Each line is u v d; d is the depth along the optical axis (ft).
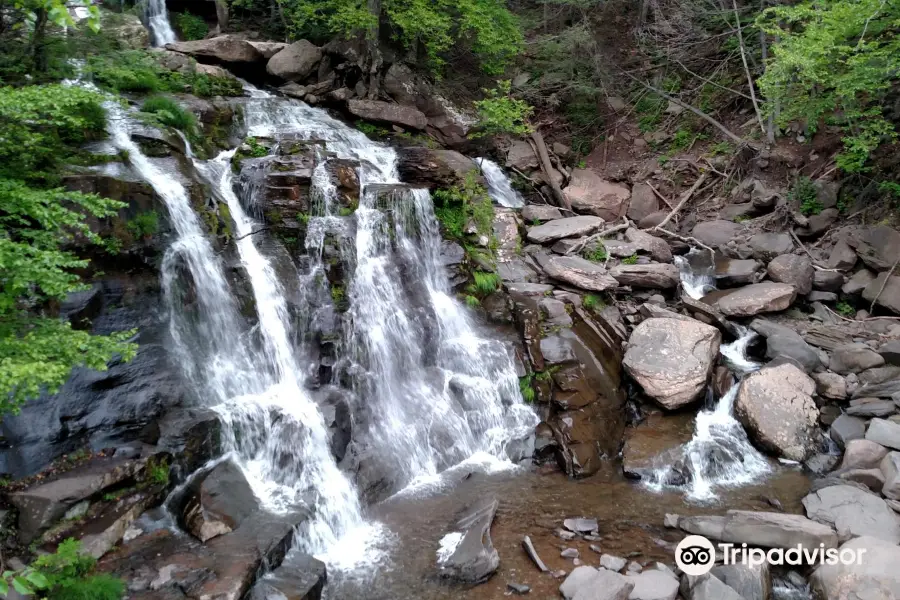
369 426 30.50
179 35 59.93
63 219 19.56
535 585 22.34
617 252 46.24
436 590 22.11
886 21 41.52
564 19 68.64
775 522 24.53
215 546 21.45
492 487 29.27
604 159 61.82
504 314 38.96
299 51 54.60
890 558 21.36
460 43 64.64
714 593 20.77
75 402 23.73
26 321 19.65
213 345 29.01
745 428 33.04
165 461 23.65
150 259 28.02
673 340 36.29
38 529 19.77
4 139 23.47
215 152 39.06
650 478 29.86
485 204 47.34
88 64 36.60
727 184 54.34
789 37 44.06
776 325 39.45
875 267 42.14
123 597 18.70
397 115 53.62
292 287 32.78
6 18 32.63
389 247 38.27
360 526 25.99
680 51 65.46
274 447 26.84
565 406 33.14
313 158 37.73
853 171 46.57
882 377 34.14
